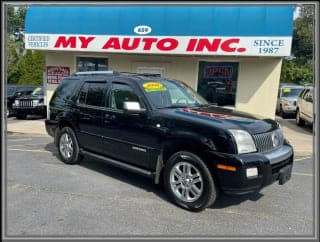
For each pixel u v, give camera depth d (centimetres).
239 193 380
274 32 846
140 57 1072
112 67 1102
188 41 907
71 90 629
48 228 363
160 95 494
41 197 453
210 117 430
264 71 966
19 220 381
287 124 1361
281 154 424
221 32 883
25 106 1358
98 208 419
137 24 948
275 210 425
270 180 400
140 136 473
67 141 627
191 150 416
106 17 980
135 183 520
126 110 468
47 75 1161
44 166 611
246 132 396
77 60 1135
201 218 397
